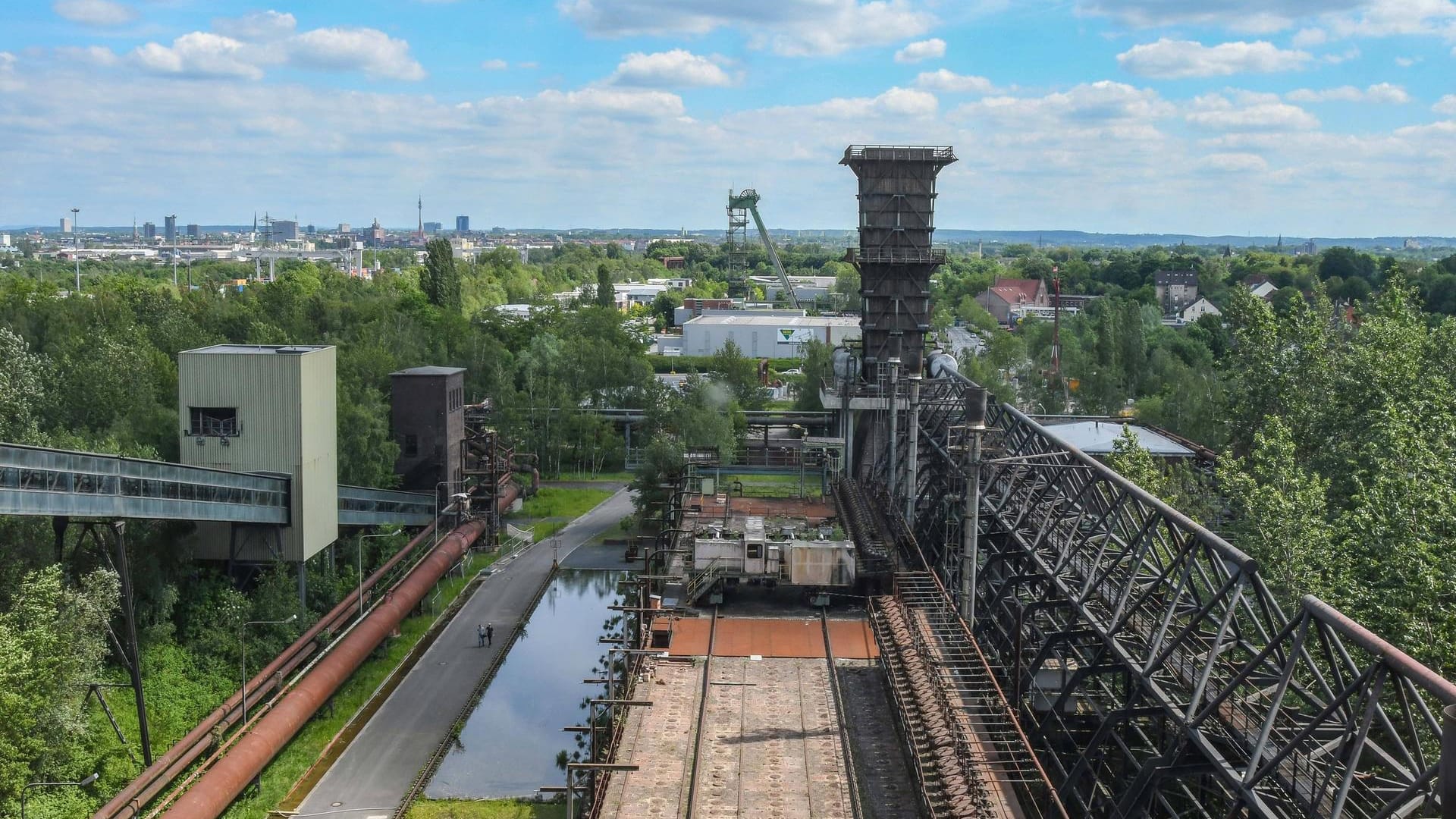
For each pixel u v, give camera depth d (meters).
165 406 87.75
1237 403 93.00
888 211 84.00
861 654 56.56
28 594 45.53
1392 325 79.94
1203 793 47.78
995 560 61.69
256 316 134.62
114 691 54.31
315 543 68.56
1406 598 42.97
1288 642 47.44
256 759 47.88
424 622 74.25
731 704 49.62
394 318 148.00
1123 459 71.88
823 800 40.72
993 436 64.12
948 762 41.25
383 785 51.06
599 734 51.66
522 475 115.12
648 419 126.06
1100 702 53.38
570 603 80.75
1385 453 59.25
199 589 64.38
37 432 65.44
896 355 85.88
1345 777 28.80
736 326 194.62
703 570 64.44
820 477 115.31
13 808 41.41
